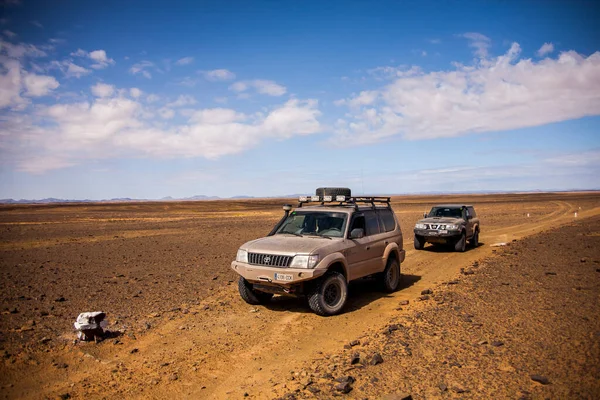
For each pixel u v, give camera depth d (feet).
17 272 39.19
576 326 18.88
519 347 16.81
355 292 30.73
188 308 26.11
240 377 15.87
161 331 21.54
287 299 28.68
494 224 98.32
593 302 23.00
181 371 16.48
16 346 18.97
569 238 56.85
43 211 194.29
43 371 16.44
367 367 15.78
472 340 17.98
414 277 36.19
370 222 29.89
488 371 14.75
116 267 42.09
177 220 122.42
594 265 35.06
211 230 87.45
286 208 30.07
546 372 14.37
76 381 15.60
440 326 20.26
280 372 16.16
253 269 24.59
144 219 128.57
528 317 20.81
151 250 56.03
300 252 23.70
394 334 19.51
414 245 54.29
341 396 13.42
